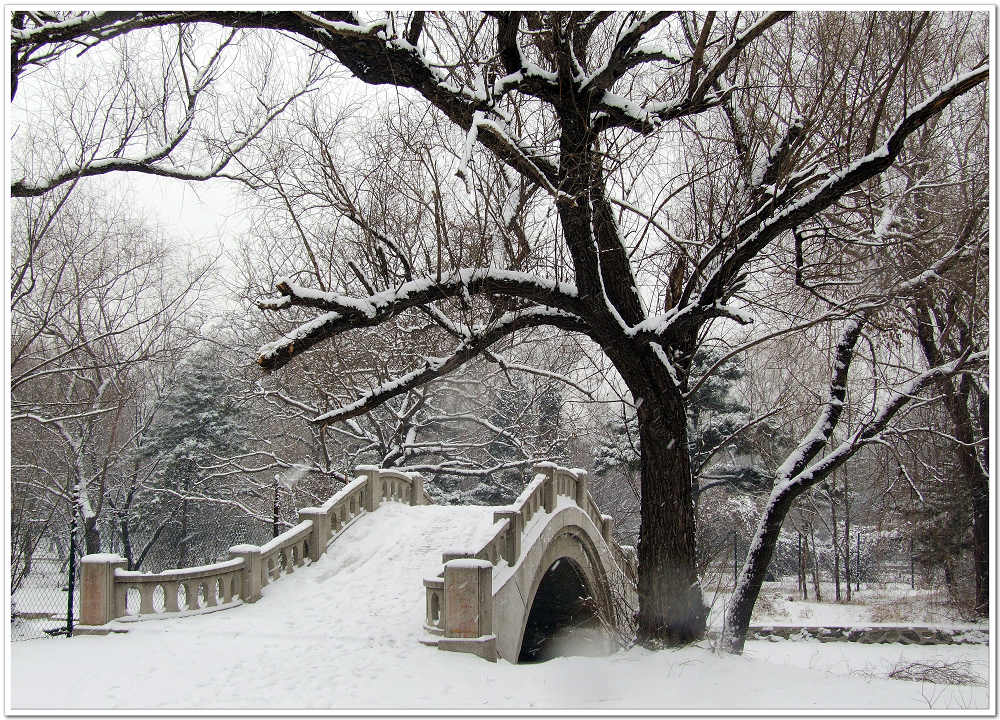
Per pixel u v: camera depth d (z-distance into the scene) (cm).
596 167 1171
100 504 2794
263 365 1069
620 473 4031
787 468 1518
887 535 3447
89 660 1045
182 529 3631
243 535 3769
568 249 1280
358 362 2434
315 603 1391
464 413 3244
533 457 3066
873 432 1477
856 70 1375
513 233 1266
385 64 1114
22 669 998
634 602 1931
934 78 1625
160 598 2291
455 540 1727
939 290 1616
